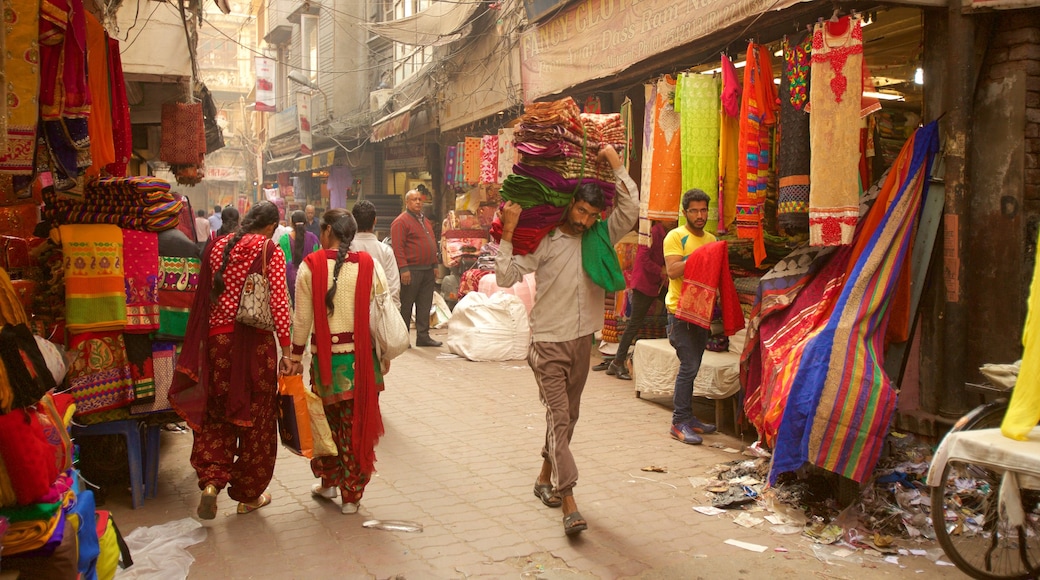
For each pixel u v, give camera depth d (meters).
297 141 23.84
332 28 21.50
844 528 4.02
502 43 10.93
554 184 3.94
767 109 5.81
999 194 4.64
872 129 6.54
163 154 8.81
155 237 4.41
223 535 4.00
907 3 4.61
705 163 6.80
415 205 9.95
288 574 3.52
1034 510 3.51
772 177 5.93
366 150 20.77
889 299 4.48
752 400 5.02
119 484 4.79
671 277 5.75
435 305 12.34
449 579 3.47
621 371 8.02
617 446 5.59
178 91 9.62
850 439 4.12
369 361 4.27
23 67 3.46
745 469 4.93
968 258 4.74
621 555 3.72
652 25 7.10
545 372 4.06
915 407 4.96
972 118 4.72
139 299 4.33
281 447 5.75
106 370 4.28
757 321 5.01
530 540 3.91
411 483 4.83
